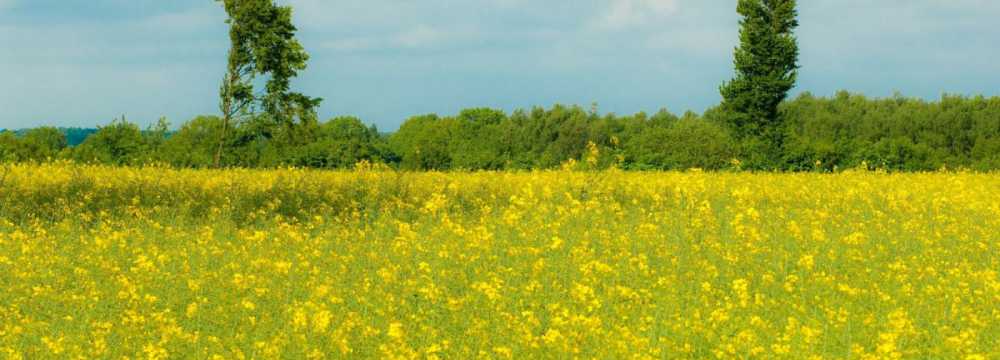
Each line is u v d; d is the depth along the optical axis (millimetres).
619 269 14609
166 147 50531
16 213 21125
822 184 28859
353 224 20594
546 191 22125
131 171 28672
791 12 50656
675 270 14938
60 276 14422
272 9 41750
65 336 10500
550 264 15125
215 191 24922
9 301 12680
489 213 21969
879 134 74312
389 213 21234
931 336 11250
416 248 16406
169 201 23203
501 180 28156
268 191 24828
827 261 16250
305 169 30484
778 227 19375
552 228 18969
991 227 20703
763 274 15008
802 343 10414
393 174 28812
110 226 19922
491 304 12203
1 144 44750
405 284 13477
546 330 11211
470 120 90688
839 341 10750
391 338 10477
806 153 44406
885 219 21656
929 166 45375
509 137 78375
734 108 51219
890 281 14711
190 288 13195
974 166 47469
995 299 13219
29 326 10766
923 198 24609
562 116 77625
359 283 13914
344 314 11469
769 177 31516
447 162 55594
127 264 15789
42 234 18781
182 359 10055
